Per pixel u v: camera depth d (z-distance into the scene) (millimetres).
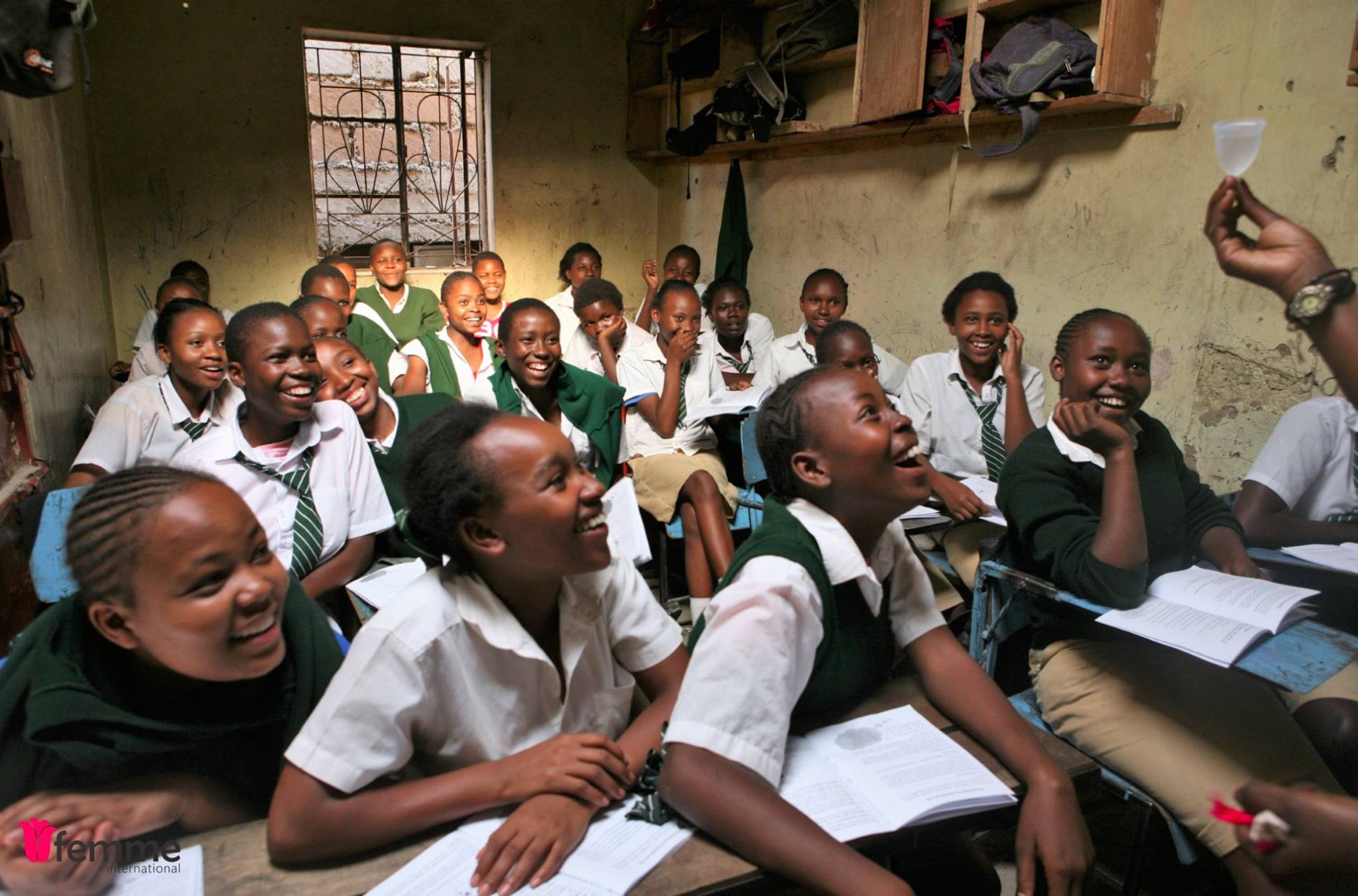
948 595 2051
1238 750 1381
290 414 1895
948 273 3682
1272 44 2498
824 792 1062
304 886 932
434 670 1040
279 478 1937
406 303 4973
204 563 906
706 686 1021
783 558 1117
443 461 1024
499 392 2693
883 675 1321
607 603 1220
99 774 1021
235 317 1899
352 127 5535
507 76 5594
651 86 5613
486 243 5906
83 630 1018
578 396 2764
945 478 2318
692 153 4961
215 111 4992
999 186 3396
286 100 5125
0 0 1388
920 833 1038
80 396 3506
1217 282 2699
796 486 1259
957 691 1224
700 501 2697
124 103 4797
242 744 1114
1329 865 901
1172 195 2797
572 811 992
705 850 987
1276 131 2518
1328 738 1491
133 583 898
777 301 4859
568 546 1031
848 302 4312
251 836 1020
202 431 2531
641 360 3301
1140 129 2867
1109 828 1894
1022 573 1710
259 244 5234
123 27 4730
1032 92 2861
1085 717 1550
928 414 2820
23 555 2066
